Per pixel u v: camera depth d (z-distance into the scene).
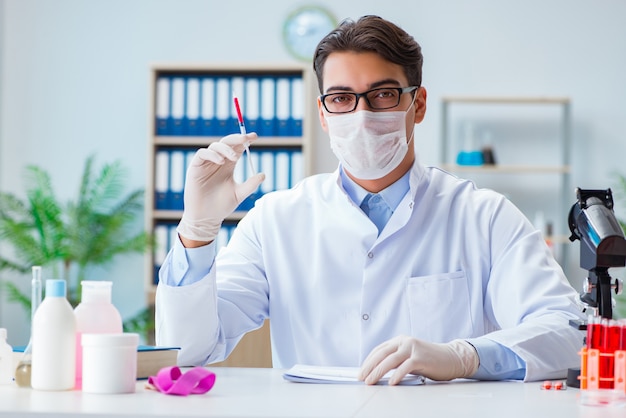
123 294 4.87
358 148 1.71
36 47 4.93
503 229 1.78
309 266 1.83
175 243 1.64
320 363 1.78
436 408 1.10
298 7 4.80
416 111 1.83
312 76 4.61
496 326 1.86
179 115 4.54
